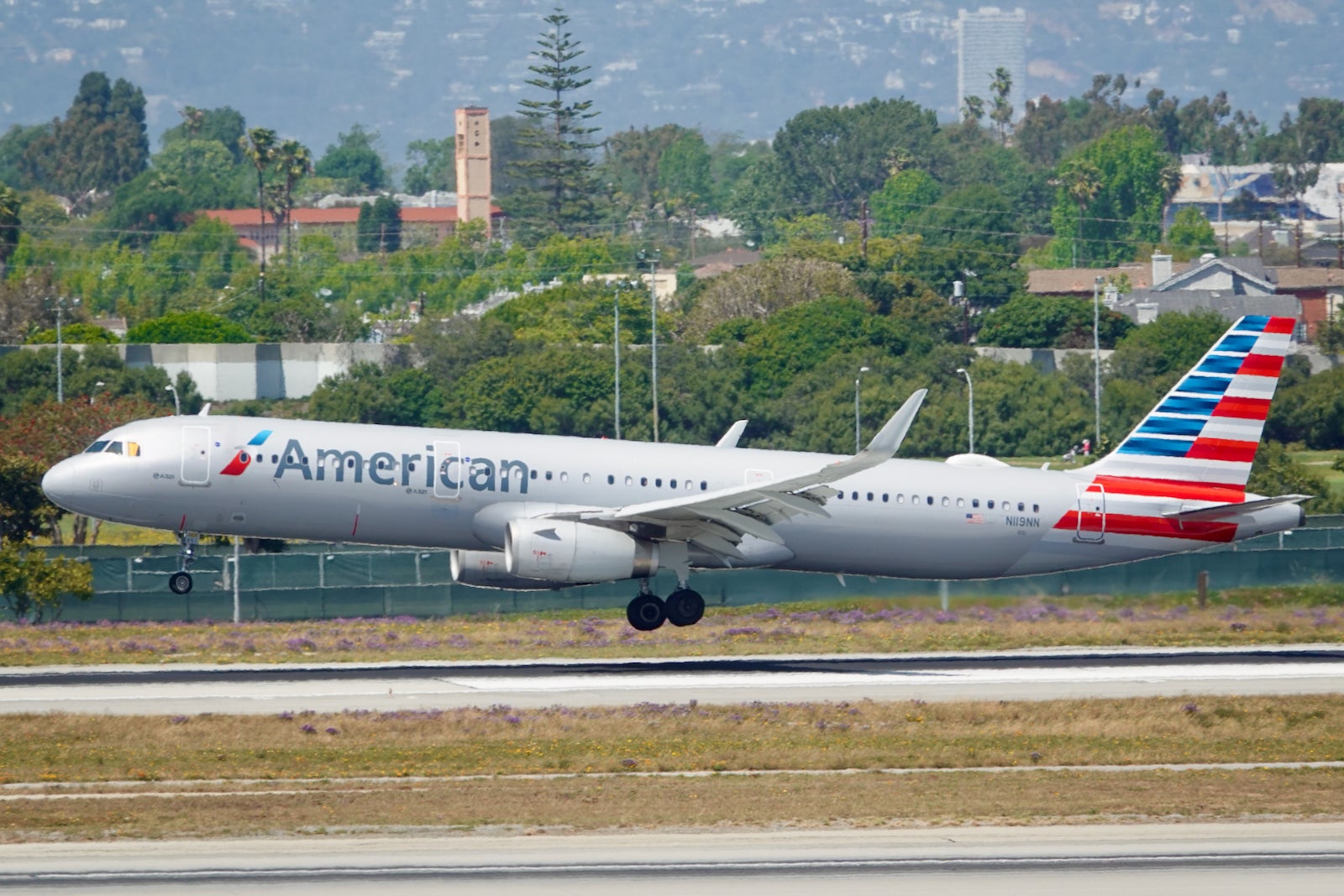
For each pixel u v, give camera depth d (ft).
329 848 313.12
